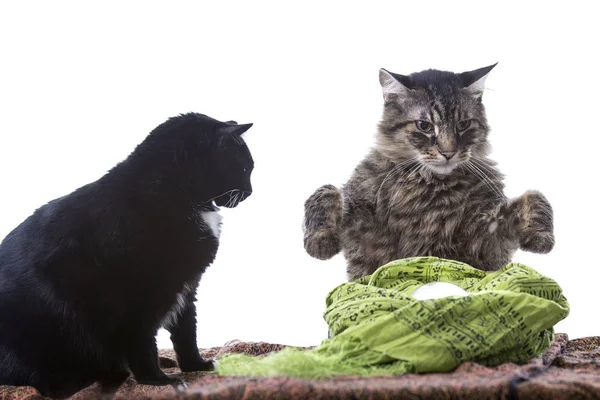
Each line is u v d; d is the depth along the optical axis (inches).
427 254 107.7
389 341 71.8
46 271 86.0
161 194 88.5
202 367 94.9
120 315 85.5
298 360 67.6
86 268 85.7
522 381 60.5
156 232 86.6
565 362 78.4
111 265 85.4
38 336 85.3
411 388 58.4
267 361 69.4
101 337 86.2
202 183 91.7
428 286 84.6
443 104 110.1
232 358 73.9
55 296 85.6
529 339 75.6
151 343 87.1
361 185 111.0
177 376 87.8
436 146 107.2
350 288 84.7
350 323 76.1
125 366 89.3
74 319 85.9
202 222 91.9
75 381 88.0
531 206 97.5
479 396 58.1
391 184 109.8
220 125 93.7
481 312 74.5
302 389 57.9
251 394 57.4
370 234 110.6
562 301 84.7
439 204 106.4
